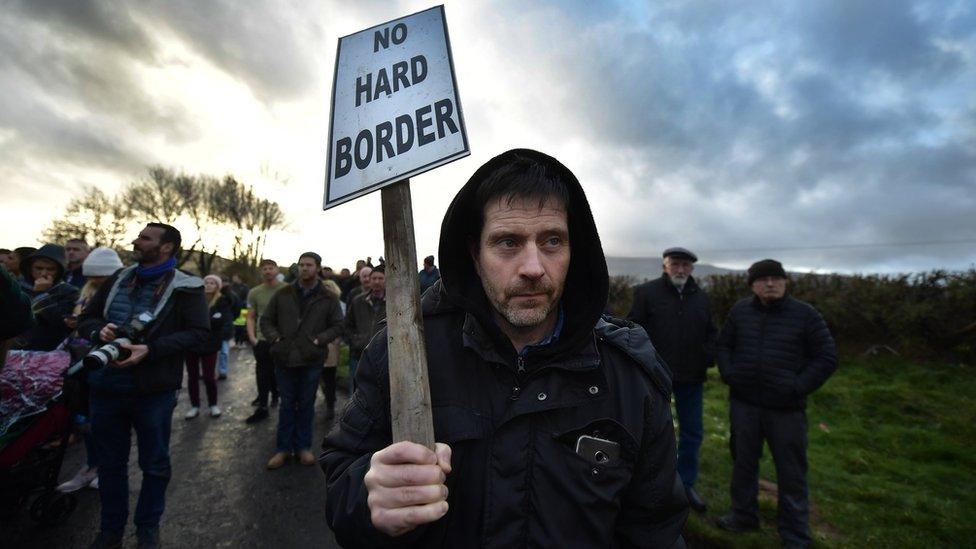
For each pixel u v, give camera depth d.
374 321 4.76
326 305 4.04
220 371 7.59
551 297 1.00
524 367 1.01
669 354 3.46
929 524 2.90
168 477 2.56
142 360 2.38
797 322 2.89
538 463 0.93
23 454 2.71
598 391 1.00
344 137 0.93
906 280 7.14
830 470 3.74
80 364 2.62
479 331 1.01
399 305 0.82
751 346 2.99
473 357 1.04
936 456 4.04
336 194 0.90
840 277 7.77
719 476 3.65
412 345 0.81
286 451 3.93
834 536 2.81
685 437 3.40
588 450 0.95
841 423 4.94
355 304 4.93
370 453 0.96
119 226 30.52
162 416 2.51
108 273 3.84
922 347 6.68
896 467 3.82
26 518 2.94
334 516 0.88
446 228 1.10
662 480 1.04
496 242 1.00
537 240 0.99
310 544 2.80
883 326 7.04
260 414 5.25
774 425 2.86
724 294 8.52
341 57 0.99
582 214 1.11
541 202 0.99
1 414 2.66
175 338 2.46
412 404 0.79
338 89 0.96
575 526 0.91
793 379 2.81
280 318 3.98
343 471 0.94
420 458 0.72
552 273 1.00
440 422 0.96
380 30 0.99
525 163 1.03
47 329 3.63
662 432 1.04
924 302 6.72
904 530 2.86
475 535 0.92
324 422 5.13
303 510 3.19
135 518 2.46
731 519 2.95
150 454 2.47
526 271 0.96
